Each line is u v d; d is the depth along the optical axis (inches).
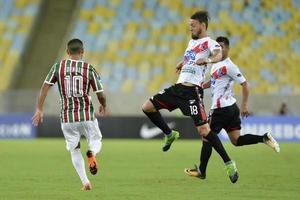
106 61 3779.5
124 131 3137.3
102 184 1251.2
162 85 3636.8
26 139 3137.3
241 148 2509.8
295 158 1988.2
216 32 3954.2
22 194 1092.5
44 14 4308.6
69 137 1099.9
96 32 3976.4
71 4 4365.2
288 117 3090.6
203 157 1261.1
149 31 3973.9
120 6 4126.5
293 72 3732.8
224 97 1285.7
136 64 3762.3
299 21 4050.2
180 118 3107.8
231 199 1037.2
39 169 1578.5
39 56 4025.6
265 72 3722.9
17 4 4160.9
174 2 4136.3
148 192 1123.3
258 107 3201.3
